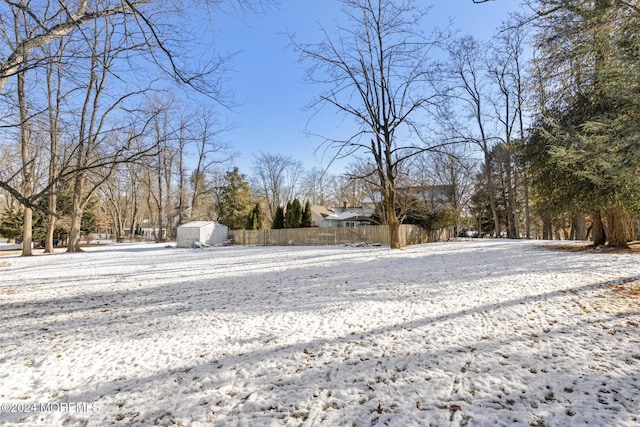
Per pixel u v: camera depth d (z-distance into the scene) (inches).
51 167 632.4
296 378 107.8
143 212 2177.7
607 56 268.5
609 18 235.5
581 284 223.1
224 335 154.3
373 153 616.4
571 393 91.6
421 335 142.0
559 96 365.7
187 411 91.3
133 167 480.1
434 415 84.3
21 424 88.4
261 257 567.2
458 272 299.9
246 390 101.4
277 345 138.5
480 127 999.0
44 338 158.7
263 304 213.0
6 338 159.8
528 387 95.7
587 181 395.2
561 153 299.7
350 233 898.1
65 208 1175.6
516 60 896.3
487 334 138.9
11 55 207.3
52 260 611.5
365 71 597.6
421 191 959.6
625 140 228.7
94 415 91.7
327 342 139.2
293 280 302.5
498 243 669.9
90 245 1263.5
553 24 279.6
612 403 85.7
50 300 246.4
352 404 91.2
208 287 282.5
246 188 1544.0
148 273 390.0
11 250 1007.0
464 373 105.7
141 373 117.7
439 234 1077.1
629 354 113.6
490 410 85.4
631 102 239.9
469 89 993.5
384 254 517.0
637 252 377.4
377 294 226.5
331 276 315.6
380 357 121.3
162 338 154.1
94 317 195.8
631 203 361.7
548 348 121.6
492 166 1034.7
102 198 1706.4
